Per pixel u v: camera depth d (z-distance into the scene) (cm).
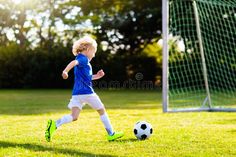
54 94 2569
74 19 3862
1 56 3491
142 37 3681
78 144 696
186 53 2653
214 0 1570
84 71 740
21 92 2859
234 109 1396
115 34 3703
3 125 991
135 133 750
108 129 740
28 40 4166
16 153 605
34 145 680
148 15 3516
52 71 3488
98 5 3806
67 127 932
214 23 2328
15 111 1410
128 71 3634
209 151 630
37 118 1175
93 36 3847
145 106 1622
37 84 3500
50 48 3684
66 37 3991
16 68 3484
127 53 3731
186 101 2006
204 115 1262
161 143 703
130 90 3188
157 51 3872
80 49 756
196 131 859
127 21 3531
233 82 2436
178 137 772
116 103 1794
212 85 2642
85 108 1502
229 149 648
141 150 636
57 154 599
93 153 610
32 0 4047
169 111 1355
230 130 877
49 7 4056
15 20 4241
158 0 3550
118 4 3712
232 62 2464
